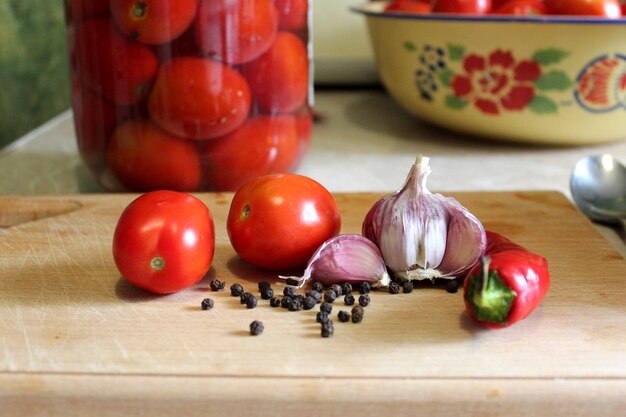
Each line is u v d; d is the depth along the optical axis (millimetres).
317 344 366
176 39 484
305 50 540
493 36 630
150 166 521
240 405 344
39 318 387
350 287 413
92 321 385
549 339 371
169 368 350
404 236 414
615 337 374
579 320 386
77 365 352
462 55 651
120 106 510
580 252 459
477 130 695
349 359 355
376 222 422
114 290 414
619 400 344
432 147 708
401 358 356
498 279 364
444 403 342
